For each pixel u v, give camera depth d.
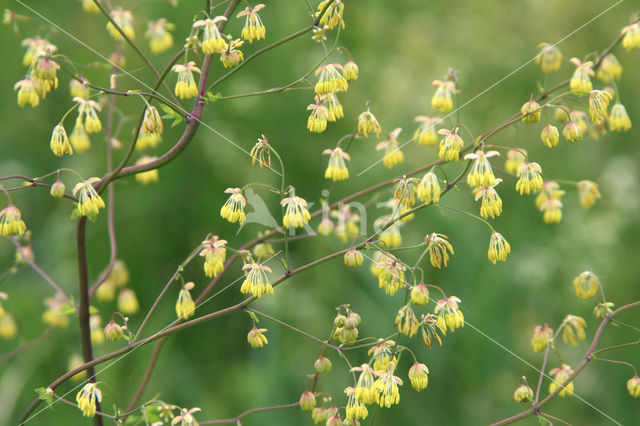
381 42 6.69
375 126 3.22
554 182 3.97
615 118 3.56
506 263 5.39
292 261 5.27
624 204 5.96
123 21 4.05
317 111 2.96
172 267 5.34
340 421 2.94
